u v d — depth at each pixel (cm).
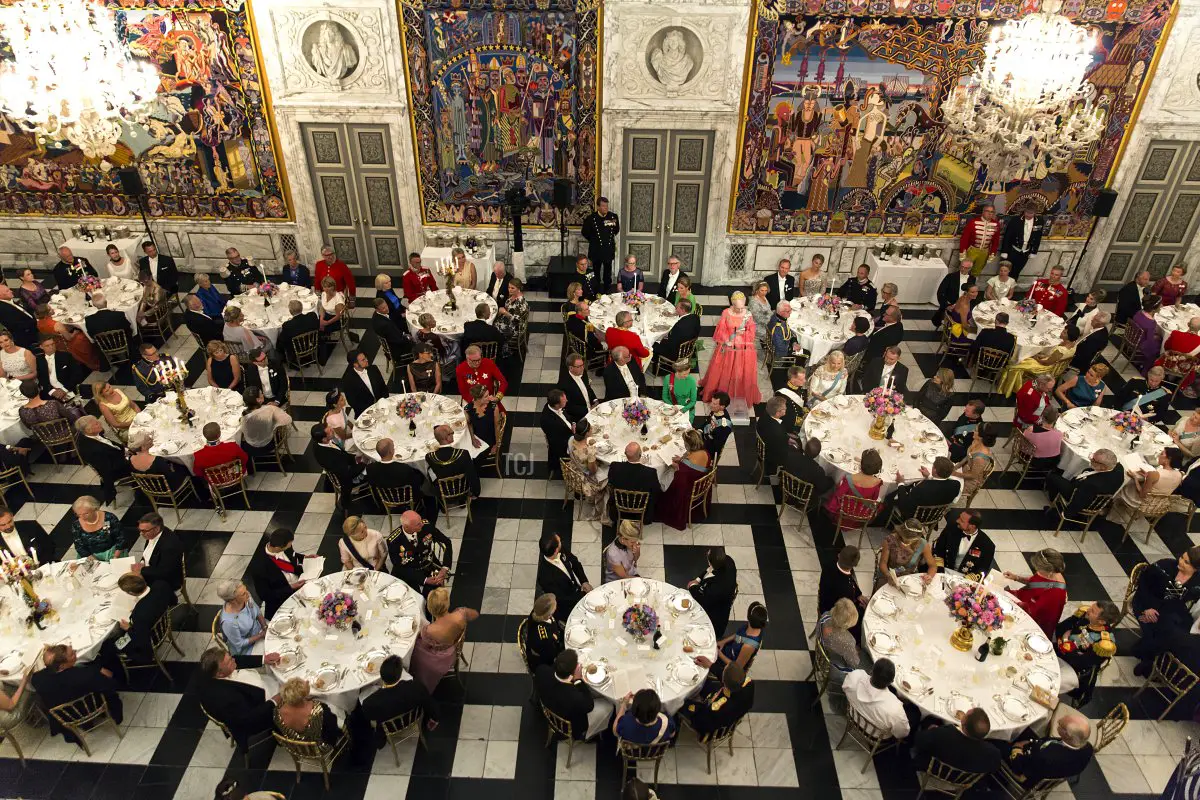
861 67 1165
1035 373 1041
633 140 1241
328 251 1196
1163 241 1325
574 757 636
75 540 725
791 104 1198
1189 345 1047
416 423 882
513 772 625
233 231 1342
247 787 613
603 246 1256
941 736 552
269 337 1076
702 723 584
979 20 1123
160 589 664
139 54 1170
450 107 1212
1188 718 671
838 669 639
